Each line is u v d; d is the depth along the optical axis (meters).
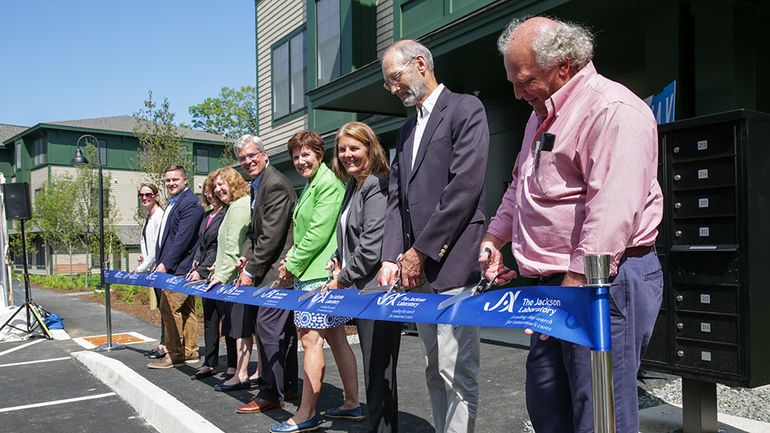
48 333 8.86
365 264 3.25
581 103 1.97
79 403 5.19
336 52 11.75
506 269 2.46
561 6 5.51
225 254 4.79
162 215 6.62
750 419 3.69
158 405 4.41
